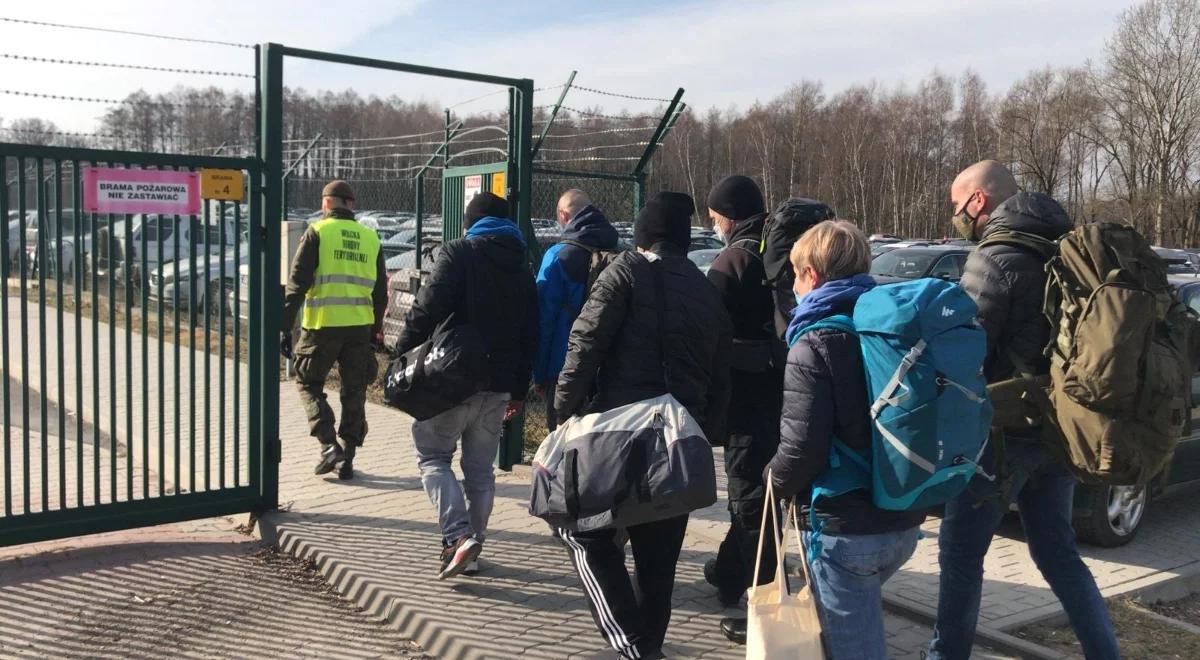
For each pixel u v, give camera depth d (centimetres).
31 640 381
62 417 458
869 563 274
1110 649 329
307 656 377
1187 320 331
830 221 294
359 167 1341
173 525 529
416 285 1041
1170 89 5225
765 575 395
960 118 6844
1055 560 339
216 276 1106
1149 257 312
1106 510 538
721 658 374
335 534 494
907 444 255
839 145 6888
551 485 321
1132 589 479
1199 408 591
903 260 1223
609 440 312
